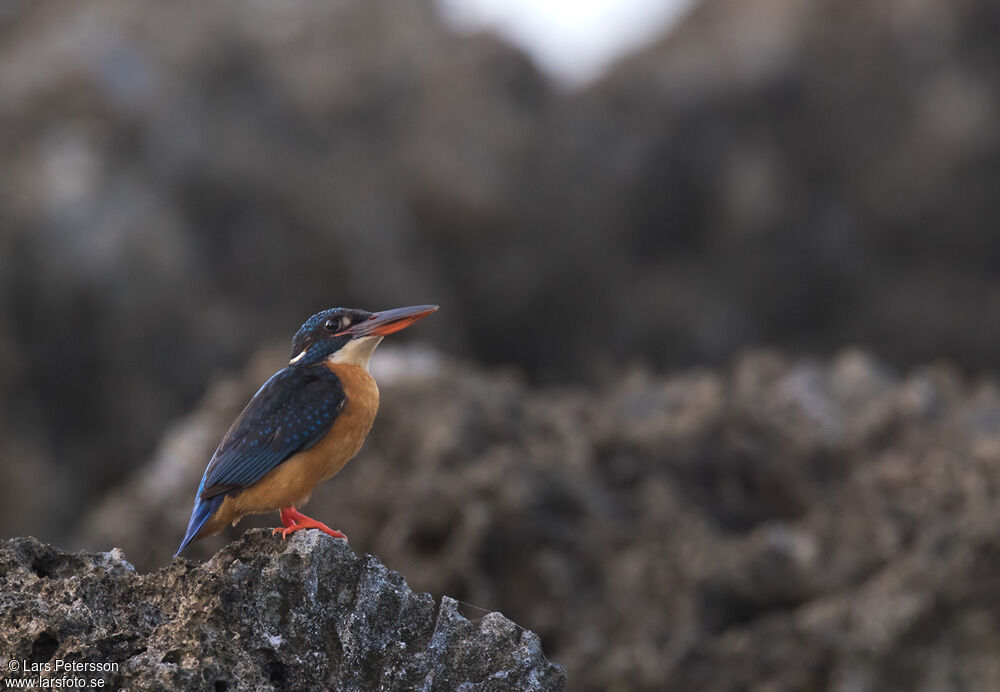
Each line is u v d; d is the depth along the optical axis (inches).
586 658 381.7
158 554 439.5
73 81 982.4
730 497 438.3
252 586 173.6
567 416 470.6
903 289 1130.0
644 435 451.8
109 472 886.4
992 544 362.6
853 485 418.6
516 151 1112.2
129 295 908.6
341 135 1072.2
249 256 973.8
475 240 1079.0
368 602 174.9
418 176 1073.5
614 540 410.0
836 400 493.7
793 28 1208.8
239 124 1029.8
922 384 459.8
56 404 885.2
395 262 1027.3
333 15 1160.8
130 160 964.0
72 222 912.3
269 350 500.7
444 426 434.0
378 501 418.0
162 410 902.4
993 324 1106.7
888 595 366.9
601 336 1106.7
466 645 177.0
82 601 173.8
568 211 1123.3
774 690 363.6
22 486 843.4
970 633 357.4
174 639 167.8
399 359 506.9
